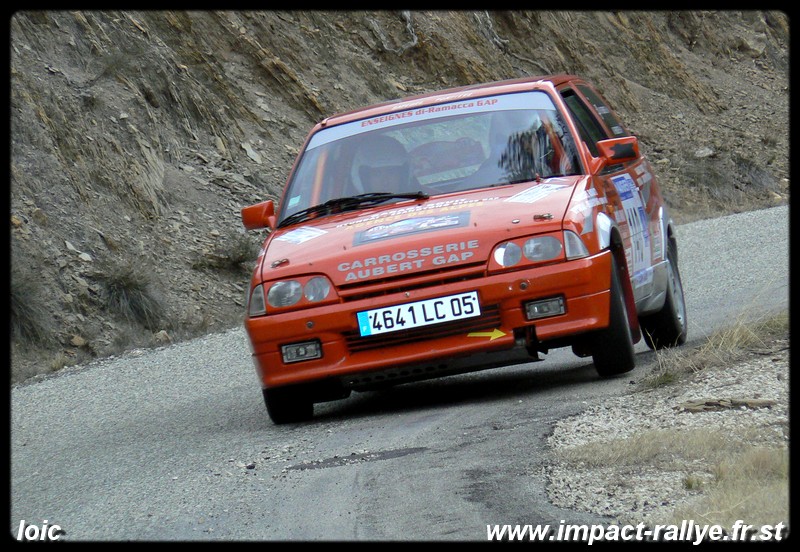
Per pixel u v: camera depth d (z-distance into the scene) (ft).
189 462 68.13
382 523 47.93
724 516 43.32
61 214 175.11
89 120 198.18
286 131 253.85
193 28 256.93
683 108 423.23
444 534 45.29
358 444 66.08
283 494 55.67
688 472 50.78
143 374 123.54
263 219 86.02
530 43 377.50
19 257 160.35
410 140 85.81
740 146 410.72
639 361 86.22
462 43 339.36
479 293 71.46
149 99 218.59
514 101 86.94
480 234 72.74
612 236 77.97
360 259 73.61
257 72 266.98
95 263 168.45
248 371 114.73
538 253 71.82
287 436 72.95
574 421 63.93
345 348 73.20
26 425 96.58
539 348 75.56
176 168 211.00
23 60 198.18
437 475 55.01
